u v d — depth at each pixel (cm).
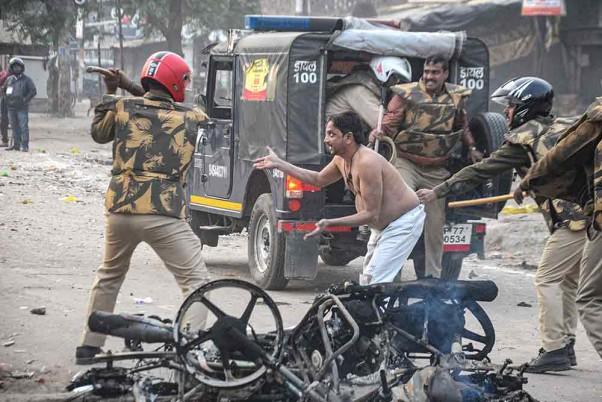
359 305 637
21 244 1395
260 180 1260
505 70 3397
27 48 5212
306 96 1152
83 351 775
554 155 739
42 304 998
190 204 1410
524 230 1656
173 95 767
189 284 755
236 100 1284
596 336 739
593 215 715
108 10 4472
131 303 1055
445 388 618
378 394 623
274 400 618
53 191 2009
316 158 1157
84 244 1430
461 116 1131
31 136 3625
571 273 884
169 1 3806
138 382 625
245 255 1507
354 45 1159
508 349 944
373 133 1091
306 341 644
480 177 862
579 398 779
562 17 3238
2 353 805
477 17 3142
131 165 749
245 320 618
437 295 649
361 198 816
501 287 1306
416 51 1191
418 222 840
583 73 3309
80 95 6738
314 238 1164
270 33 1245
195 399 609
